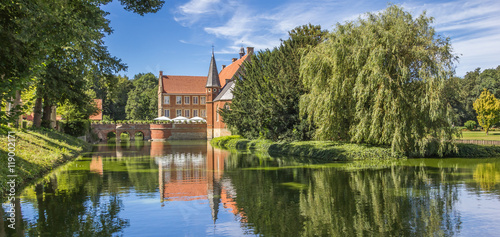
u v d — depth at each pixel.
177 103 83.88
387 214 10.55
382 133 23.72
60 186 14.80
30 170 16.17
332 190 14.05
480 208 11.21
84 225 9.38
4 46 9.47
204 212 10.84
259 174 18.48
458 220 9.94
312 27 39.88
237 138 47.59
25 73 10.20
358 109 24.25
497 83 76.31
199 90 85.44
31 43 10.40
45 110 34.94
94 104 52.38
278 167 21.34
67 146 29.58
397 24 23.53
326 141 30.91
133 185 15.23
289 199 12.54
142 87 98.25
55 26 10.77
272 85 35.09
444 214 10.55
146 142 58.84
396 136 22.89
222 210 11.05
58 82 25.47
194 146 45.69
